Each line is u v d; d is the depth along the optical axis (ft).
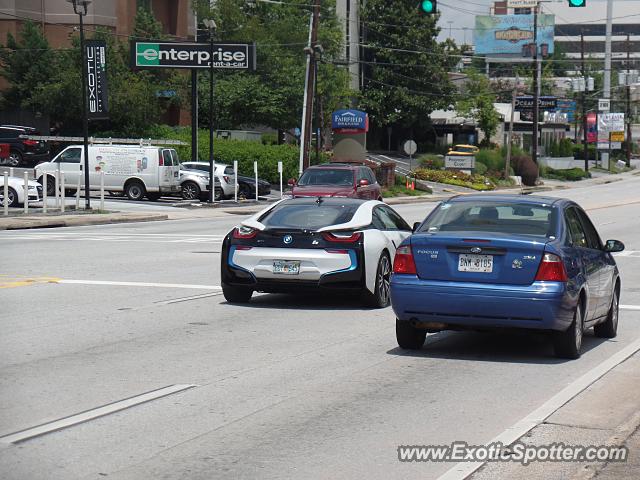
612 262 49.47
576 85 435.94
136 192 166.30
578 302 42.19
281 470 25.85
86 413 31.50
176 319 51.47
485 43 512.22
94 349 42.68
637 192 264.52
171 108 261.03
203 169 177.68
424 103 352.49
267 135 270.05
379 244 56.80
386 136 375.04
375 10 354.74
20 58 235.40
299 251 55.16
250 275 55.67
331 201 59.11
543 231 42.65
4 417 30.91
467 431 29.99
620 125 449.48
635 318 56.08
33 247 91.61
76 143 229.25
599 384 37.14
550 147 428.56
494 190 282.36
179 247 93.76
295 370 38.93
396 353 43.14
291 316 53.42
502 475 25.77
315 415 31.68
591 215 158.20
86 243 96.99
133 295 60.18
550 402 33.81
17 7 243.81
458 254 41.32
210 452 27.37
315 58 190.19
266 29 285.84
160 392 34.58
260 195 186.70
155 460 26.53
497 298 40.27
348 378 37.63
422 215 154.20
